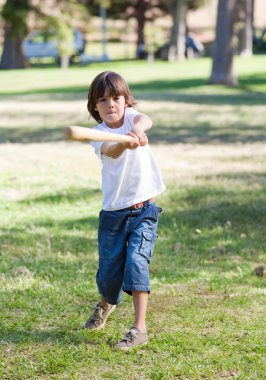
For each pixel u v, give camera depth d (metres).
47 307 7.16
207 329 6.57
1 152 17.88
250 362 5.84
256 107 30.00
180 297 7.50
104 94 5.96
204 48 80.44
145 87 43.00
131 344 6.05
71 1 56.12
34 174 14.78
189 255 9.22
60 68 62.50
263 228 10.57
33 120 25.50
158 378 5.54
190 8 76.69
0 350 6.12
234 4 43.81
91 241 9.82
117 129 6.07
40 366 5.77
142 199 6.17
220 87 42.47
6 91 42.22
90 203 12.15
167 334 6.39
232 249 9.49
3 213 11.40
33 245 9.59
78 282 7.98
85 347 6.16
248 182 13.89
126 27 79.81
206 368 5.71
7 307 7.17
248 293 7.61
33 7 57.34
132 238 6.13
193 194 12.76
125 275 6.04
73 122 24.62
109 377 5.59
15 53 63.16
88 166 15.77
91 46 88.81
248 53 67.56
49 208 11.79
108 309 6.57
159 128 22.98
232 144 19.44
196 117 26.12
